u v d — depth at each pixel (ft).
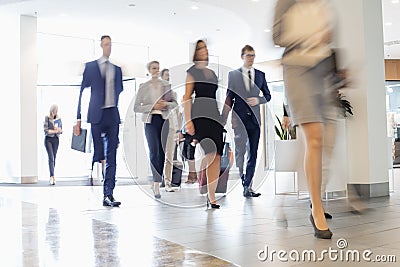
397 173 28.81
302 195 14.52
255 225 8.90
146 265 5.95
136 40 34.09
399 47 38.22
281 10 7.10
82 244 7.36
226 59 34.76
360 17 15.20
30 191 19.13
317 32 6.98
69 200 14.76
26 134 27.14
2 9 26.37
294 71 7.08
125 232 8.43
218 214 10.62
